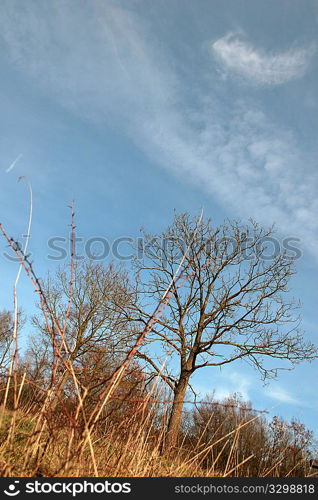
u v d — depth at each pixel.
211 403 2.87
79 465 2.56
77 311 12.88
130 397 3.02
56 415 2.73
